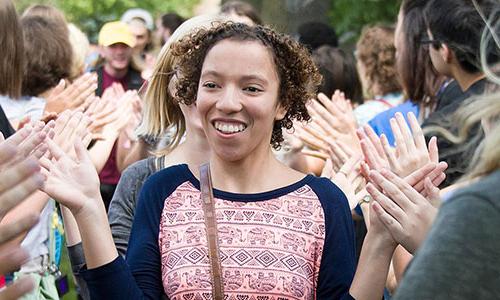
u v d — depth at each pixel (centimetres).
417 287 261
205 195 389
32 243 538
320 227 387
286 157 700
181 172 401
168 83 520
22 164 284
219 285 376
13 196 283
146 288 386
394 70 824
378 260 381
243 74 388
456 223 263
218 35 400
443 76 596
